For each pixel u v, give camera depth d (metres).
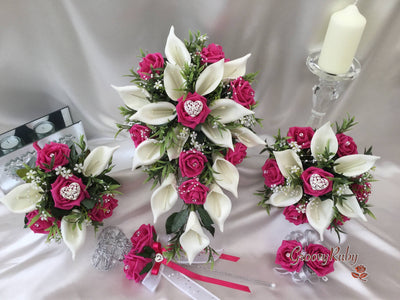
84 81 1.20
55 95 1.22
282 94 1.29
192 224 0.87
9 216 1.12
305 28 1.11
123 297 0.98
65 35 1.08
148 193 1.12
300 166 0.94
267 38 1.14
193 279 1.02
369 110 1.30
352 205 0.93
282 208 1.13
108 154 0.93
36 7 1.00
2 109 1.20
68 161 0.88
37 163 0.86
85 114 1.29
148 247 1.00
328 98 1.15
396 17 1.08
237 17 1.08
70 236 0.88
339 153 0.95
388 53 1.16
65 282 1.00
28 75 1.14
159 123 0.82
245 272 1.05
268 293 1.00
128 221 1.13
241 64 0.94
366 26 1.10
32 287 1.00
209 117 0.86
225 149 0.93
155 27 1.11
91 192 0.92
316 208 0.97
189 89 0.83
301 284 1.02
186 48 0.92
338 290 1.01
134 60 1.17
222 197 0.93
